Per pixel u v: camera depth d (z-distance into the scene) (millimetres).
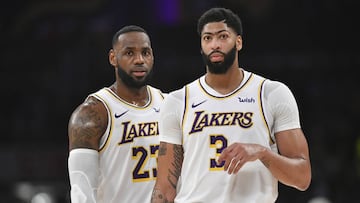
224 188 7684
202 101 7965
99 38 32812
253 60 32531
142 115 9750
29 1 34344
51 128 30703
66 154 26312
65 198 23484
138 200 9500
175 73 31656
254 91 7961
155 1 33000
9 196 24188
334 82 31656
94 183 9219
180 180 8023
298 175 7559
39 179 26172
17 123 31219
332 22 32844
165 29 33031
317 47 32656
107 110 9602
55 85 31938
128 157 9562
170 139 8047
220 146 7742
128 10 33125
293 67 32219
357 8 32750
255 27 33031
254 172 7730
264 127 7809
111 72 31688
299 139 7781
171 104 8094
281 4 33219
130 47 9594
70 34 33344
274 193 7867
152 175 9586
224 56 7844
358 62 32188
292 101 7938
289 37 32906
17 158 26453
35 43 33719
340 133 28422
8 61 33562
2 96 32531
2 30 34438
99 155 9578
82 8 33656
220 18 7867
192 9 32875
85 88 31500
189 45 32719
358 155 26375
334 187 24812
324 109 30422
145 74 9664
